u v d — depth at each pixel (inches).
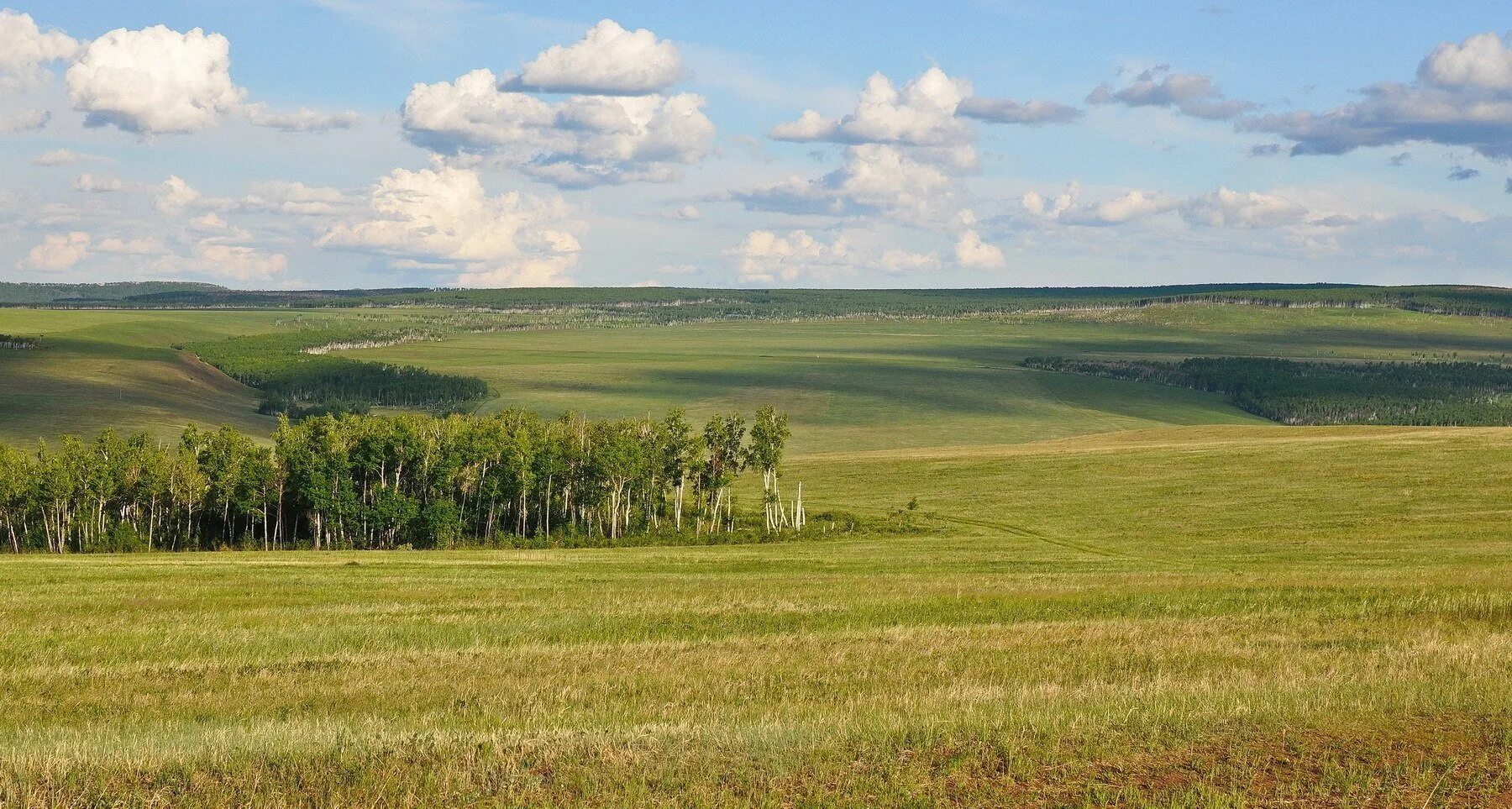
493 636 1496.1
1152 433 7736.2
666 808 681.6
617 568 2682.1
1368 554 2802.7
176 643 1445.6
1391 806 675.4
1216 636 1380.4
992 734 815.7
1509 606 1539.1
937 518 4306.1
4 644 1435.8
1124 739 800.9
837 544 3619.6
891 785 717.3
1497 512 3737.7
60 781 741.3
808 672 1184.8
